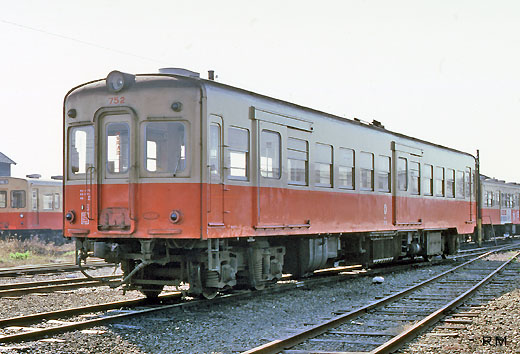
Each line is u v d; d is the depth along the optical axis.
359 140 14.39
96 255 9.80
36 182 30.78
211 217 9.25
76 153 10.10
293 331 7.89
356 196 14.14
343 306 10.16
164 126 9.41
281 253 11.71
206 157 9.20
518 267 17.81
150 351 6.82
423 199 17.92
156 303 10.20
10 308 9.69
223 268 9.84
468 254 23.66
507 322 8.57
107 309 9.48
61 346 6.88
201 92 9.25
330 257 13.70
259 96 10.90
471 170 22.36
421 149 17.88
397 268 17.09
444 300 10.80
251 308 9.73
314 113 12.69
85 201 9.84
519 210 40.66
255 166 10.45
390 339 7.41
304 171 12.13
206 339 7.45
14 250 24.34
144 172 9.37
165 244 9.54
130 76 9.61
